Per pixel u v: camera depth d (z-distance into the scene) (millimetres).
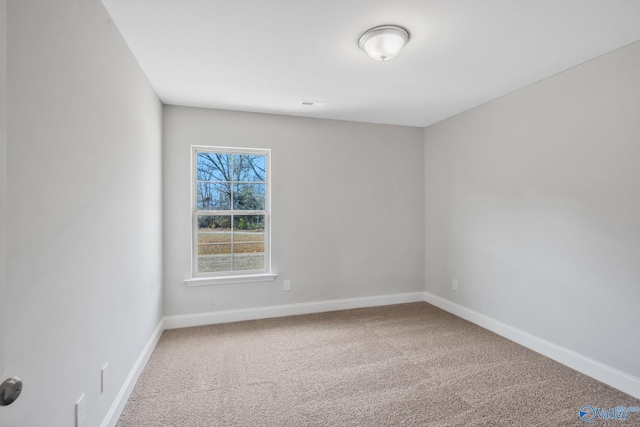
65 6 1217
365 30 1851
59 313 1177
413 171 4035
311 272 3629
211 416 1797
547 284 2523
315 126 3631
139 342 2248
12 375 921
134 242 2113
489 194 3088
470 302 3342
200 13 1666
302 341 2830
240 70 2379
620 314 2047
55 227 1152
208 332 3041
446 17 1720
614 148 2074
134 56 2125
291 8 1631
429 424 1731
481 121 3180
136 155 2166
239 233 3467
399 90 2807
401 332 3039
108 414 1643
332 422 1749
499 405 1896
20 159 962
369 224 3854
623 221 2031
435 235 3895
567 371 2289
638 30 1839
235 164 3469
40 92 1062
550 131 2496
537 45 2018
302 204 3586
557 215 2445
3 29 737
